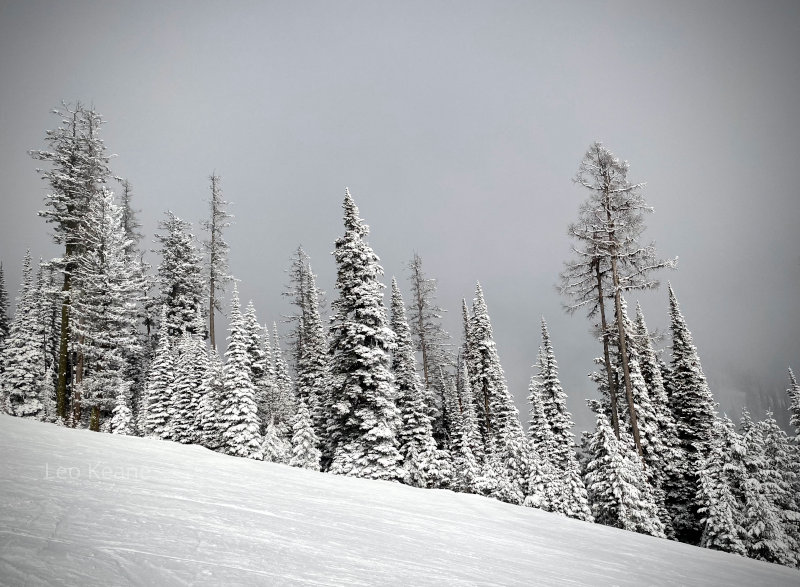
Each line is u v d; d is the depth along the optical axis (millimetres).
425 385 41750
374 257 30719
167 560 4355
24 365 35594
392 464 27406
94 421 28453
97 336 28969
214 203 49375
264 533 6102
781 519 28094
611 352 33062
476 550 7910
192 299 49906
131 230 50250
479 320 43250
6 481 6559
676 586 8125
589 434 32750
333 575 4801
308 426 30484
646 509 23938
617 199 26203
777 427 34469
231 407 30531
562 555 9062
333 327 30141
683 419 36812
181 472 10477
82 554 4145
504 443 37094
